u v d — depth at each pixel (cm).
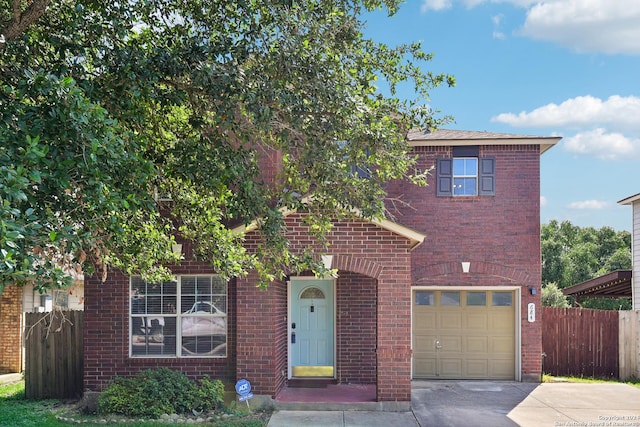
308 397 1364
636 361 1794
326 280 1598
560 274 4275
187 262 1412
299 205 959
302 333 1596
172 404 1247
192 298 1420
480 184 1725
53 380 1468
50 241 607
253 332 1320
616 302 3631
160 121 977
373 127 853
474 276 1719
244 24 854
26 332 1477
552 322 1858
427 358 1756
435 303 1767
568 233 4869
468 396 1481
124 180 757
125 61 820
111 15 857
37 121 644
